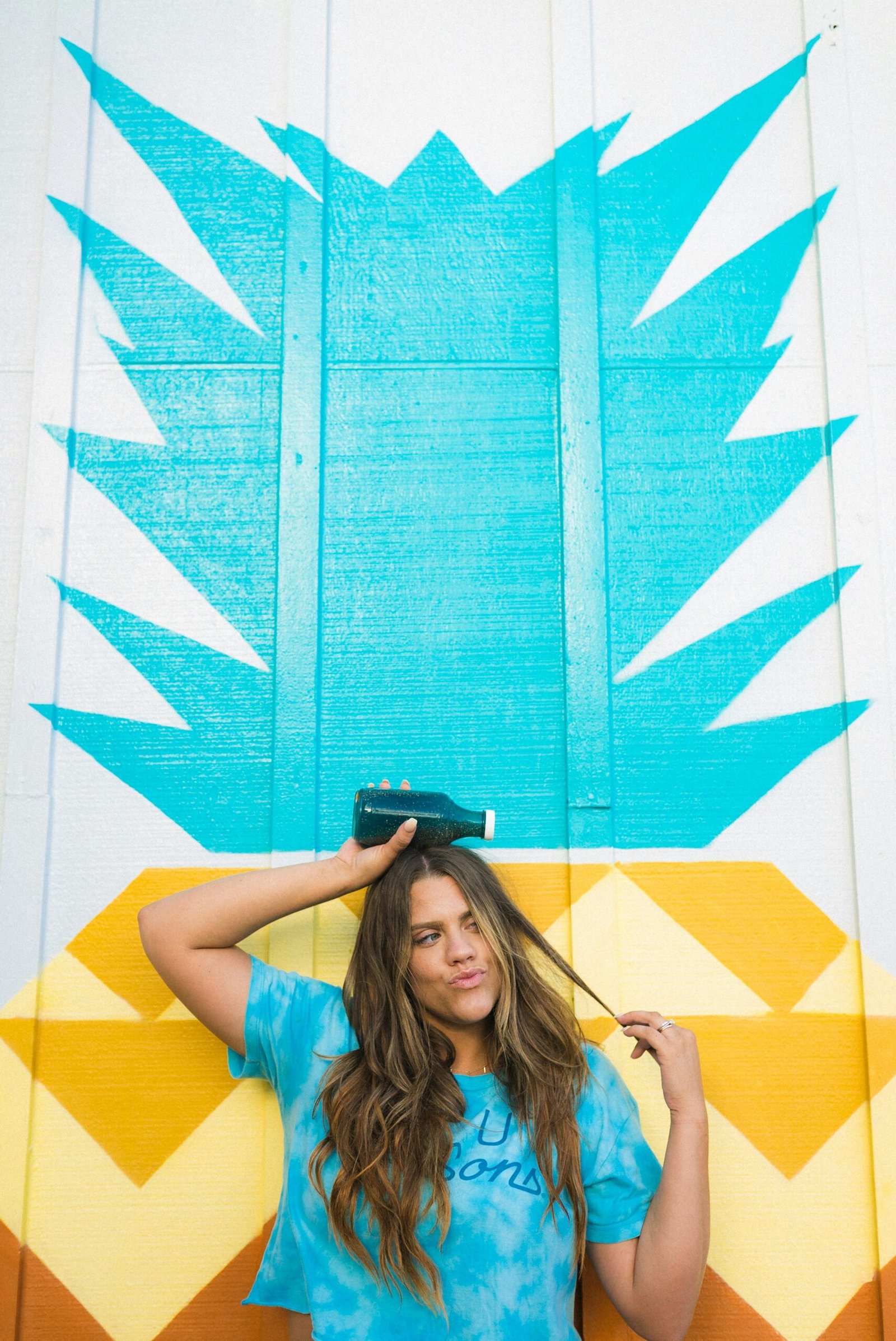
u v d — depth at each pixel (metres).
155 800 1.84
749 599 1.91
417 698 1.88
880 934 1.78
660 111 2.04
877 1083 1.74
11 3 2.04
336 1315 1.46
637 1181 1.54
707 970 1.80
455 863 1.62
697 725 1.87
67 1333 1.68
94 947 1.80
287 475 1.92
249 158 2.03
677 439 1.96
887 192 2.01
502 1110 1.54
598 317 1.98
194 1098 1.75
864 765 1.83
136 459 1.94
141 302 1.99
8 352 1.96
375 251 2.02
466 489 1.95
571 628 1.87
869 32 2.04
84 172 2.00
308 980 1.66
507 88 2.04
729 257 2.01
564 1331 1.46
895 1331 1.67
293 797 1.82
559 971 1.78
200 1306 1.70
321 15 2.04
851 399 1.93
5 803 1.81
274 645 1.89
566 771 1.84
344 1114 1.51
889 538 1.92
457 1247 1.45
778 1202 1.73
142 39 2.04
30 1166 1.73
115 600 1.90
